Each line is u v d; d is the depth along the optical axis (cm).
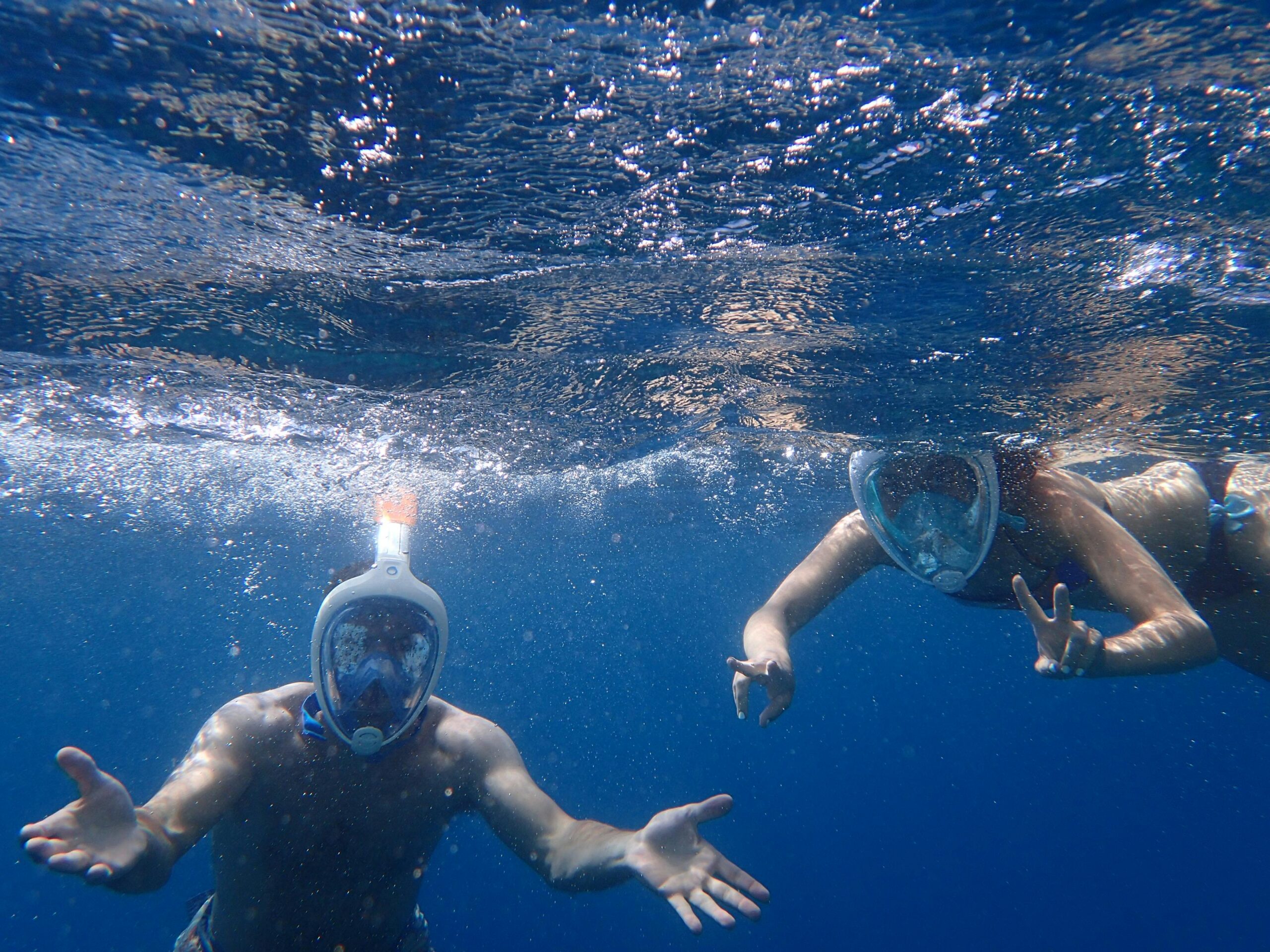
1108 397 216
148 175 130
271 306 170
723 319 177
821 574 149
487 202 136
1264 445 240
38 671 1585
